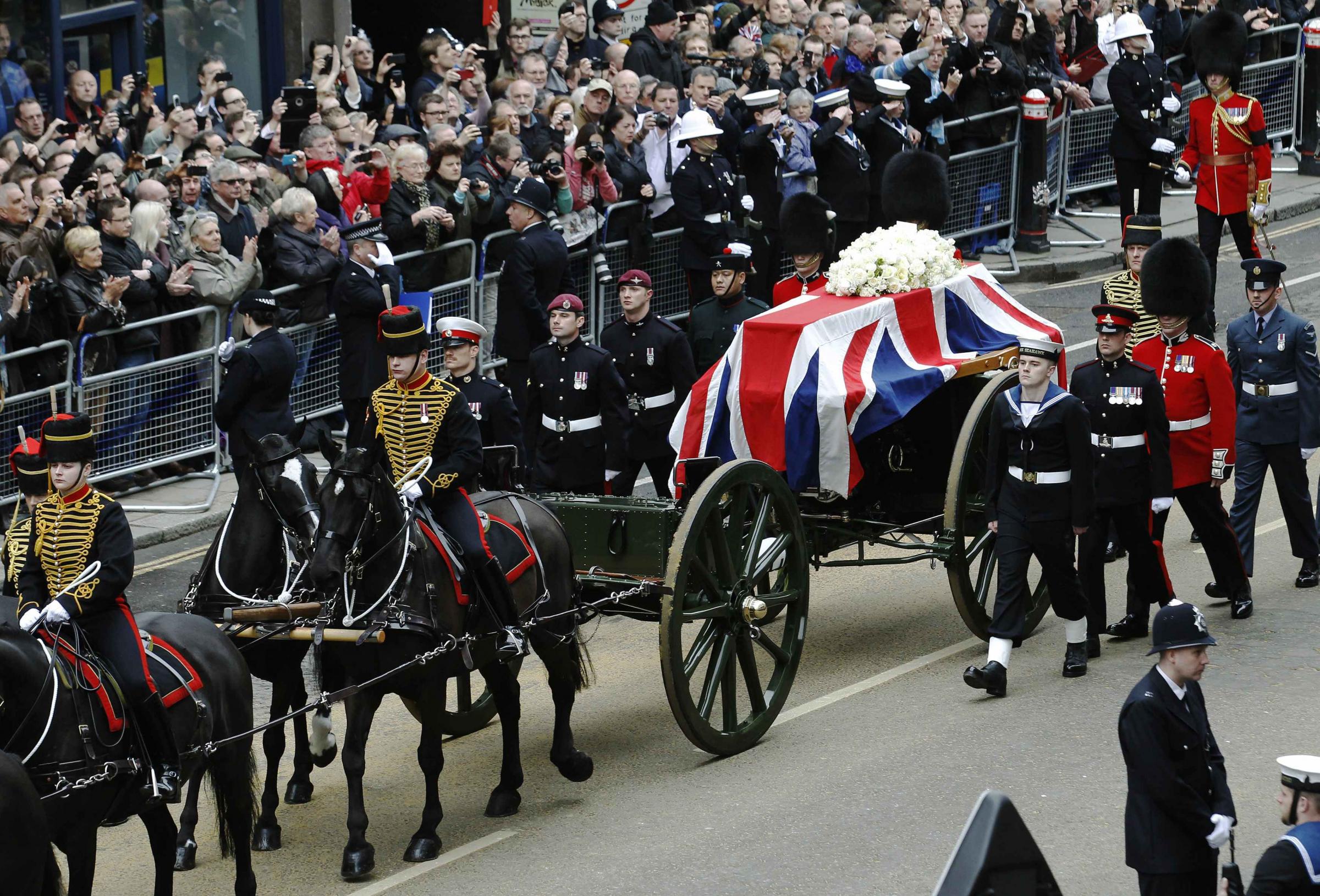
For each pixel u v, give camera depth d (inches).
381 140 2345.0
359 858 1205.7
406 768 1429.6
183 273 1969.7
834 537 1619.1
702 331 1840.6
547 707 1561.3
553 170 2268.7
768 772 1364.4
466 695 1512.1
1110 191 3371.1
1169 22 3417.8
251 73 2866.6
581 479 1731.1
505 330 2032.5
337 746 1473.9
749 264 1845.5
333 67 2436.0
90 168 2007.9
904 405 1530.5
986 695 1508.4
